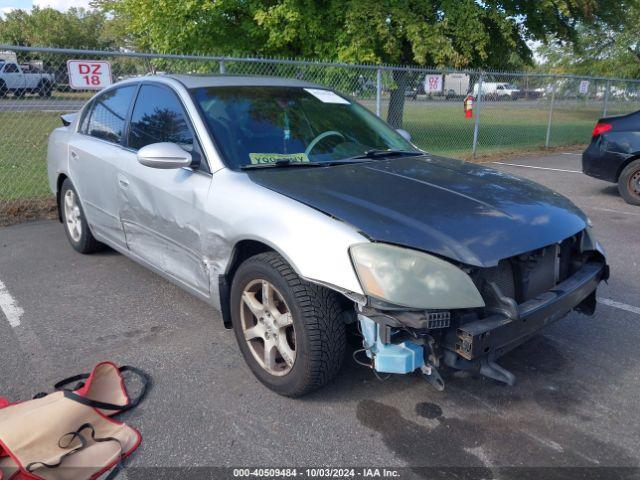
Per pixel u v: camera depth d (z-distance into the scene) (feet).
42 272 16.14
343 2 41.16
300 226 8.98
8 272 16.14
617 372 10.96
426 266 8.23
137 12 44.65
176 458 8.39
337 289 8.48
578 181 32.48
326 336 8.98
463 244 8.57
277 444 8.72
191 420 9.29
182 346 11.80
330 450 8.61
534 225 9.46
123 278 15.69
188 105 11.78
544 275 9.82
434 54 40.78
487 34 42.29
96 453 8.25
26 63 27.14
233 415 9.43
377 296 8.15
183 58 25.49
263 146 11.46
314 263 8.69
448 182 10.73
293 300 8.99
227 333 12.42
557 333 12.60
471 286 8.32
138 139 13.26
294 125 12.34
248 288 10.04
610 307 14.08
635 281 16.01
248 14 44.06
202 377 10.60
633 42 80.43
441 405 9.78
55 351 11.55
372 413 9.52
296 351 9.21
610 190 29.71
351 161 11.86
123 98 14.51
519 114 54.65
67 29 168.96
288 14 39.75
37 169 31.32
